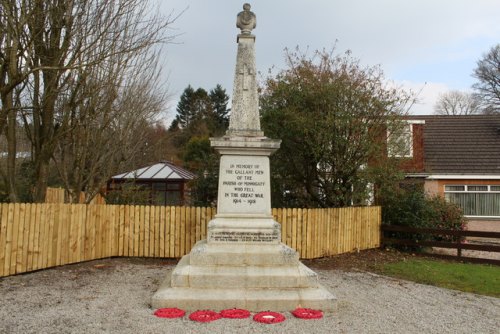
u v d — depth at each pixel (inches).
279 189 714.2
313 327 265.7
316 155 619.5
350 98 619.5
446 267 531.5
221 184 348.8
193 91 2578.7
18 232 426.0
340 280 433.7
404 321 289.4
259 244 333.1
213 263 318.3
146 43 519.5
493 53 1775.3
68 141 637.9
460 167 958.4
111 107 644.1
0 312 290.4
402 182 778.8
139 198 744.3
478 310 329.7
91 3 526.6
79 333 248.1
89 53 519.8
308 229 567.8
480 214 936.9
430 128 1096.2
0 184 689.0
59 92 550.3
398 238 675.4
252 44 371.2
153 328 257.1
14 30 434.9
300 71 650.8
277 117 657.6
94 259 521.3
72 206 489.4
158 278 420.2
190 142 1638.8
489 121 1104.8
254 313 291.7
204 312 283.7
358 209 637.3
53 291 357.4
